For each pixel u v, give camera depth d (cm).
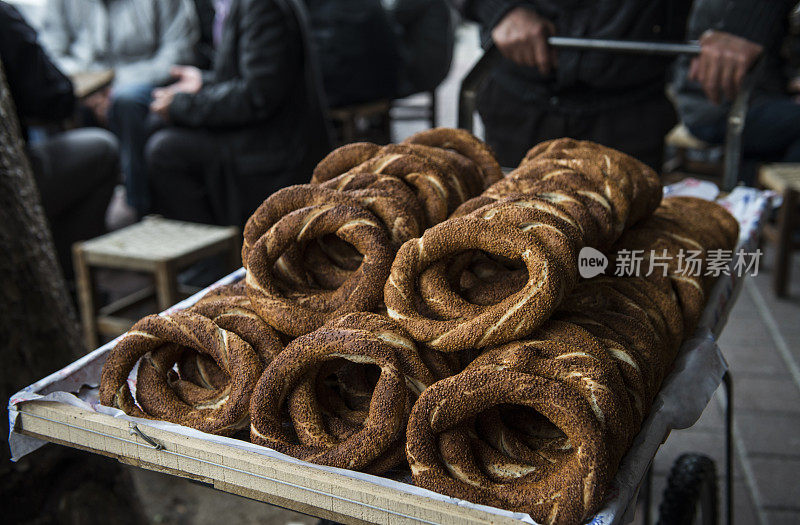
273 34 325
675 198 179
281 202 122
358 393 113
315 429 102
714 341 128
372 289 112
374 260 113
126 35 489
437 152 139
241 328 114
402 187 126
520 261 121
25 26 301
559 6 239
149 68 473
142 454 104
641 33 241
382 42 487
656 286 128
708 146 416
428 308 112
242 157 347
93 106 482
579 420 91
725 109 388
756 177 405
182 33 488
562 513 88
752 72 200
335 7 461
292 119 347
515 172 134
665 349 118
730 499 182
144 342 114
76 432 108
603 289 121
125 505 192
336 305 114
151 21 486
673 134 429
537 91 256
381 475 101
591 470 89
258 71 328
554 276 103
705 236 150
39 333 170
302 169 353
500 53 202
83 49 516
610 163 135
